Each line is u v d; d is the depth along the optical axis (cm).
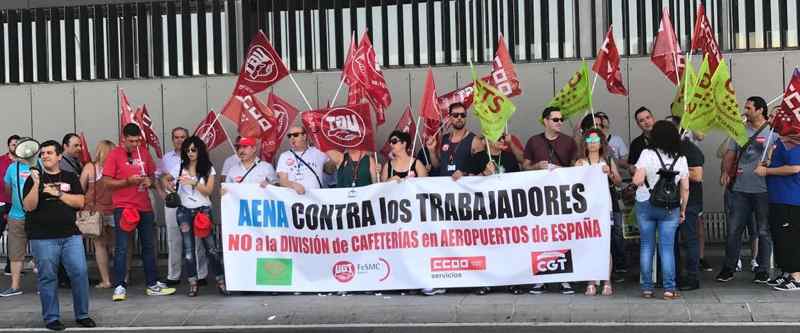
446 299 920
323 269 969
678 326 784
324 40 1302
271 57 1088
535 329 784
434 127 1061
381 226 957
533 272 928
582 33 1236
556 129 941
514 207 931
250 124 1095
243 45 1316
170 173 1065
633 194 952
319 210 970
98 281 1115
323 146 1002
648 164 862
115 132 1323
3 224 1131
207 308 905
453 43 1268
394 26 1284
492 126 905
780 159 913
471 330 788
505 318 835
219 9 1327
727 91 912
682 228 929
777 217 916
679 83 1050
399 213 952
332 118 999
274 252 973
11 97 1350
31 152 825
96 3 1340
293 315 868
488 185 937
